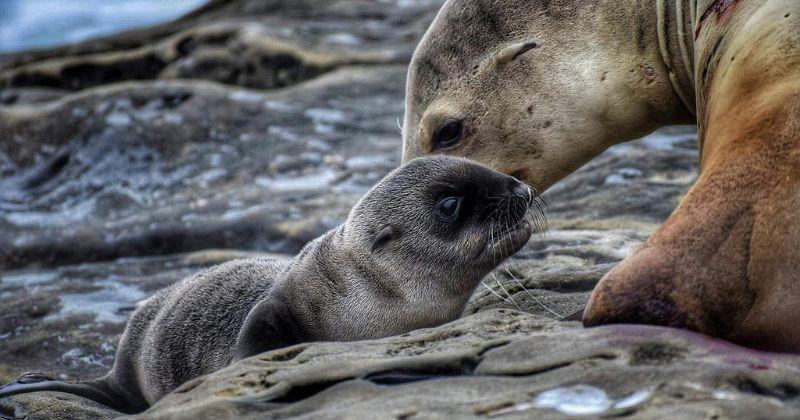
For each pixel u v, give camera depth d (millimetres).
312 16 46469
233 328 16453
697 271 11969
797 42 12906
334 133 33875
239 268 17891
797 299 11547
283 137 33719
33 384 15820
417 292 15492
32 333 20453
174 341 16984
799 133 12023
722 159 12477
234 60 41312
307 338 15570
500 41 17703
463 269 15391
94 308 21641
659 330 11234
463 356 11344
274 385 11531
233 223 26594
